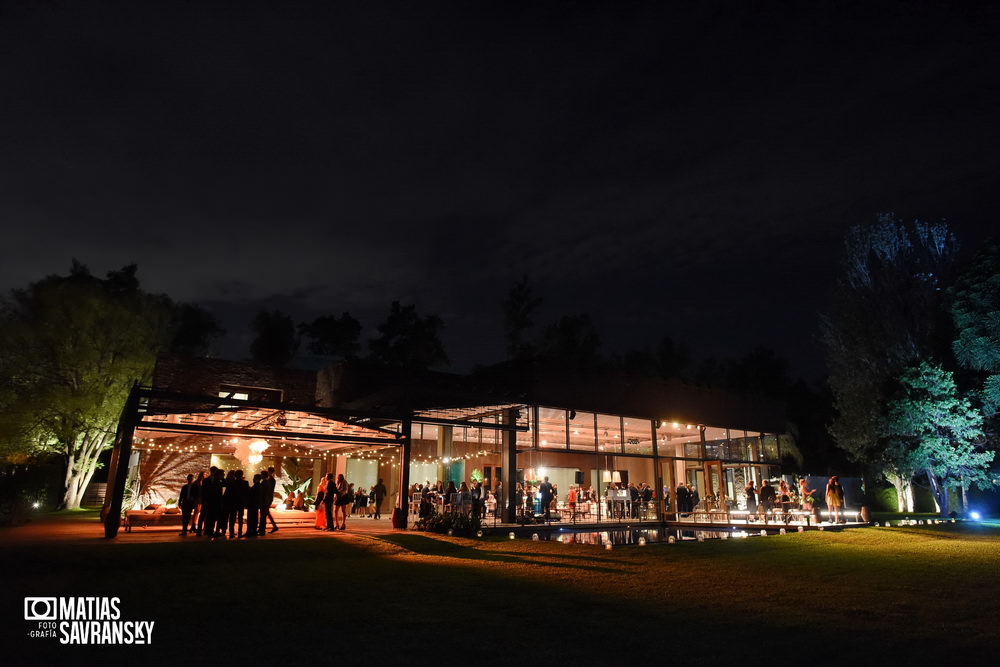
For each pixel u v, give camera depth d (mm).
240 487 14719
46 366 29094
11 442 27641
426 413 24312
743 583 9828
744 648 5918
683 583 9805
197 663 5246
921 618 7363
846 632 6625
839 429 39469
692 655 5668
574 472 30797
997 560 12859
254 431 16750
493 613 7379
